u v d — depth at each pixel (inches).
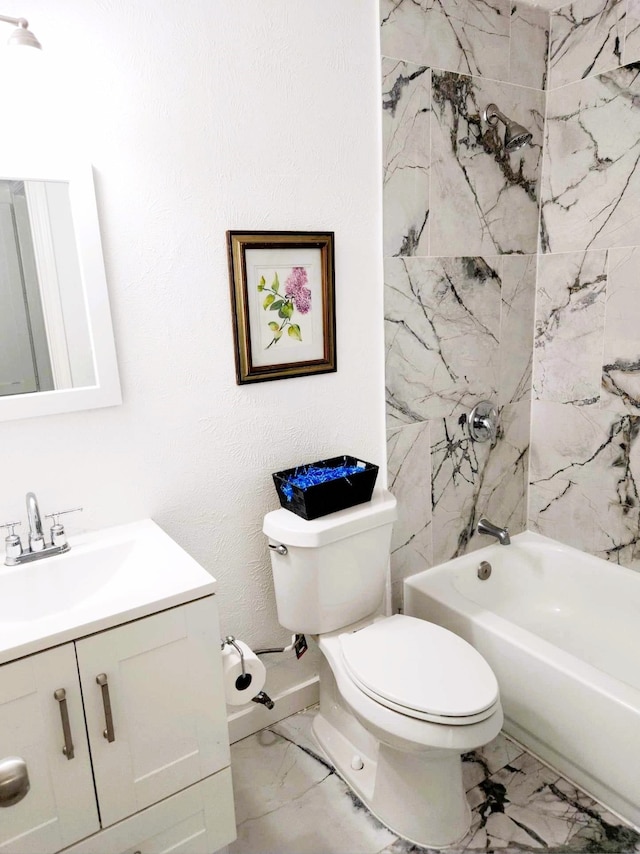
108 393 59.3
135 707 48.1
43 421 57.0
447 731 54.1
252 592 74.2
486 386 91.0
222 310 65.7
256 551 73.5
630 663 80.5
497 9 79.5
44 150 52.7
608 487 87.9
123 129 56.5
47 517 58.6
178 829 53.0
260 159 65.1
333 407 76.7
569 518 94.6
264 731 77.7
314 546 64.2
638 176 77.2
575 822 62.6
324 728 76.2
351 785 68.3
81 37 53.1
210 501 68.9
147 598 47.5
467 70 78.4
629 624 85.1
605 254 82.9
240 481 70.7
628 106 76.9
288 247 68.3
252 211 65.7
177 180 60.3
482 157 82.6
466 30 77.2
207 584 49.9
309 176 68.9
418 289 80.2
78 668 44.5
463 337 86.5
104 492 61.7
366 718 58.3
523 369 95.1
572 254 87.4
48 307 55.1
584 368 88.7
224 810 55.5
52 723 44.3
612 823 62.3
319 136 68.7
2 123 50.6
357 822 63.7
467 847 60.2
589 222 84.3
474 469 92.4
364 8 69.0
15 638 42.1
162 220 60.2
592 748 63.6
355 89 70.2
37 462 57.4
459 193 81.4
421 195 77.7
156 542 58.9
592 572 89.1
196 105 60.1
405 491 84.9
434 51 75.0
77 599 55.7
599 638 86.0
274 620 76.9
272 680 78.4
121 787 48.6
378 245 76.0
